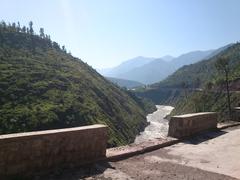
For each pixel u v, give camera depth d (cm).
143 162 722
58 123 6338
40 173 567
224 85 8706
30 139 555
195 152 839
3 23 15075
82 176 587
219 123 1398
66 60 14175
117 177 595
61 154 607
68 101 7781
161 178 604
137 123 9844
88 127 673
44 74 9700
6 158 521
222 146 919
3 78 8288
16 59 10881
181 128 993
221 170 673
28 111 6525
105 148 704
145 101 17388
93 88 10744
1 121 5938
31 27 15862
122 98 13162
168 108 16862
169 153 823
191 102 9756
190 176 623
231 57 14438
